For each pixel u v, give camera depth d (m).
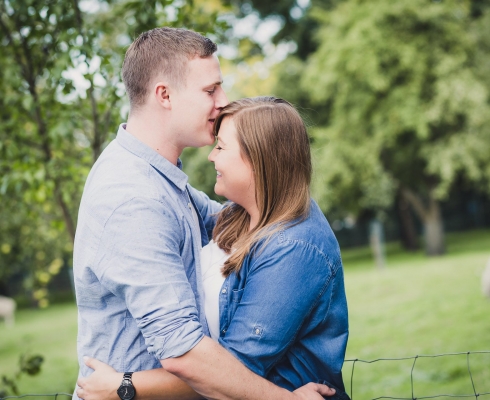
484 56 14.86
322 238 1.71
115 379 1.64
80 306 1.74
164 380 1.62
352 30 14.55
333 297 1.74
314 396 1.67
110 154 1.75
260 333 1.61
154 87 1.75
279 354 1.65
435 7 14.28
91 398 1.65
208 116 1.78
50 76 2.91
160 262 1.57
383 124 14.70
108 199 1.62
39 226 5.35
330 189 14.73
